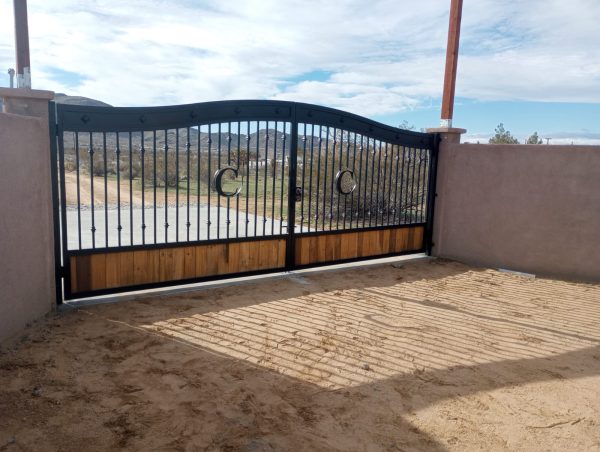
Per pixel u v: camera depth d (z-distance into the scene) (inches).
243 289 212.8
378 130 261.9
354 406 118.4
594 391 132.0
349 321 179.2
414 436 107.0
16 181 146.6
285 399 120.1
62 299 180.2
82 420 106.2
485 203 278.7
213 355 143.5
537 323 186.7
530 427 112.7
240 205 509.7
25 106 159.8
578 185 250.1
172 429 104.7
